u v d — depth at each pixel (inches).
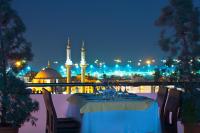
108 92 201.5
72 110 212.4
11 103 173.3
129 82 234.7
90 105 175.9
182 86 178.2
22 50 176.7
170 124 191.5
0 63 173.0
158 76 184.5
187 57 175.5
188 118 174.1
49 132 195.9
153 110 183.3
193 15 173.8
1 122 173.9
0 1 173.8
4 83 173.3
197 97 174.2
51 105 183.2
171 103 191.3
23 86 176.6
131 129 179.0
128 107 178.7
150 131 182.1
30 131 231.6
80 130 181.6
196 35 173.3
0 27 174.6
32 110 177.9
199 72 175.3
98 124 175.9
